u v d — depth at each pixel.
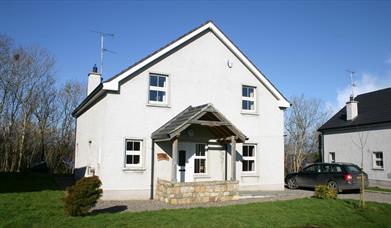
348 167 19.66
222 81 19.55
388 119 26.09
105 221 10.25
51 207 12.48
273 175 20.80
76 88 44.97
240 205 13.71
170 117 17.61
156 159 16.94
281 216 11.66
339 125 30.80
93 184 11.16
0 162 36.75
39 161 38.22
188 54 18.58
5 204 12.80
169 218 10.84
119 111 16.36
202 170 18.39
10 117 37.56
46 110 40.97
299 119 50.53
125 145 16.36
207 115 16.73
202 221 10.52
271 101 21.31
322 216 11.99
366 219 11.90
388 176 26.12
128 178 16.20
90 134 19.64
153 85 17.59
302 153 49.00
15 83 37.84
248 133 20.23
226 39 19.64
